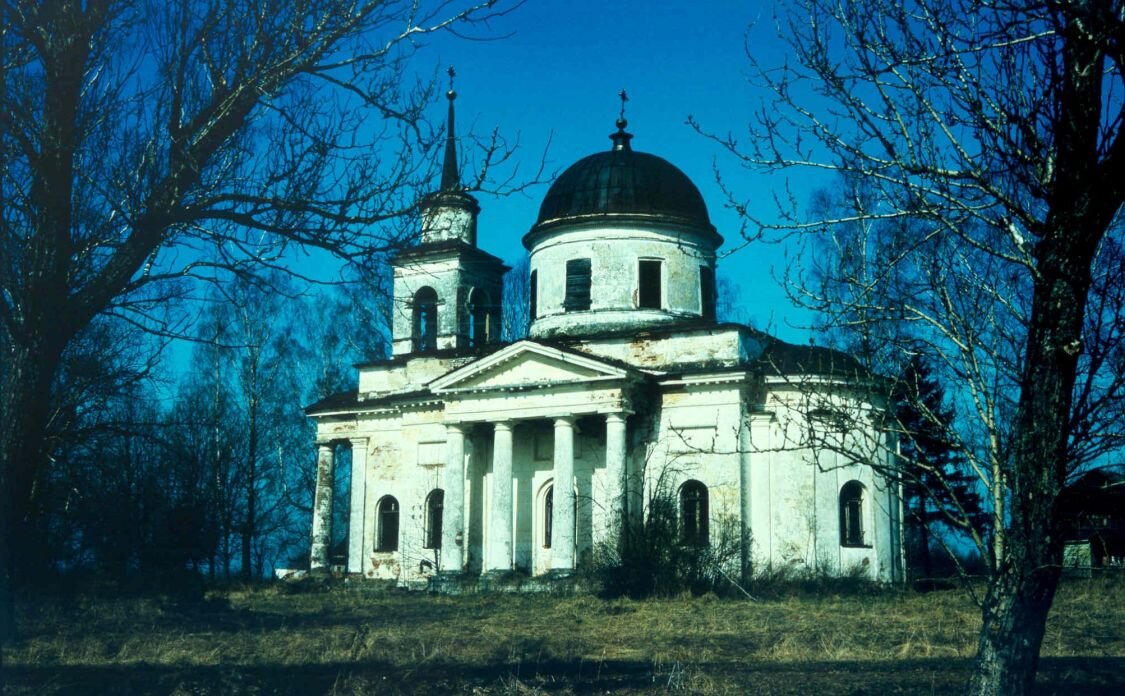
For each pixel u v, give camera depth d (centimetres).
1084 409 862
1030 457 856
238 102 1056
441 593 4056
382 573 4575
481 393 4166
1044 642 1906
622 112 4788
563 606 3167
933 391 982
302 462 5781
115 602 2714
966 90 887
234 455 5222
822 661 1714
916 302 994
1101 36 802
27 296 999
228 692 1362
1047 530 854
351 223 1062
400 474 4609
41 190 1009
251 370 5372
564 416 3988
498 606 3328
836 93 940
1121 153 826
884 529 3875
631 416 4038
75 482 2264
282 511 5800
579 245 4441
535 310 4578
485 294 4812
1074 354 850
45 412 1002
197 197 1063
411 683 1448
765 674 1532
